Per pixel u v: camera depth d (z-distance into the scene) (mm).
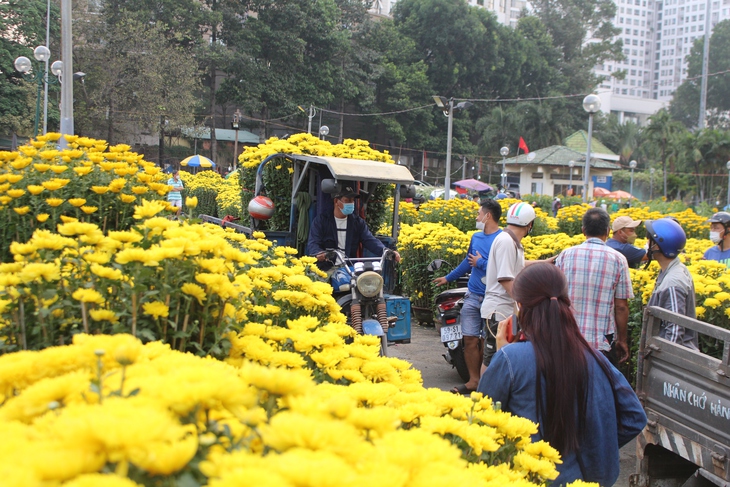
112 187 3756
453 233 9258
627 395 2781
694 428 3648
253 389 1392
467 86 64688
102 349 1447
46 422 1208
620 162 68875
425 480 1088
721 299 5184
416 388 2381
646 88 174875
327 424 1107
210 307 2326
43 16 37281
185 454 1030
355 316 5883
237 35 46719
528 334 2750
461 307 6676
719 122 91938
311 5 48594
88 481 911
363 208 7543
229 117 55188
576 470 2629
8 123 35312
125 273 2309
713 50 94188
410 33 61344
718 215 6820
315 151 7848
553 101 67812
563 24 82812
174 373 1313
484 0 104875
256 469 964
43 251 2287
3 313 2209
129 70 39344
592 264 4656
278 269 3305
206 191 18781
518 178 61344
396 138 58094
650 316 4055
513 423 2119
